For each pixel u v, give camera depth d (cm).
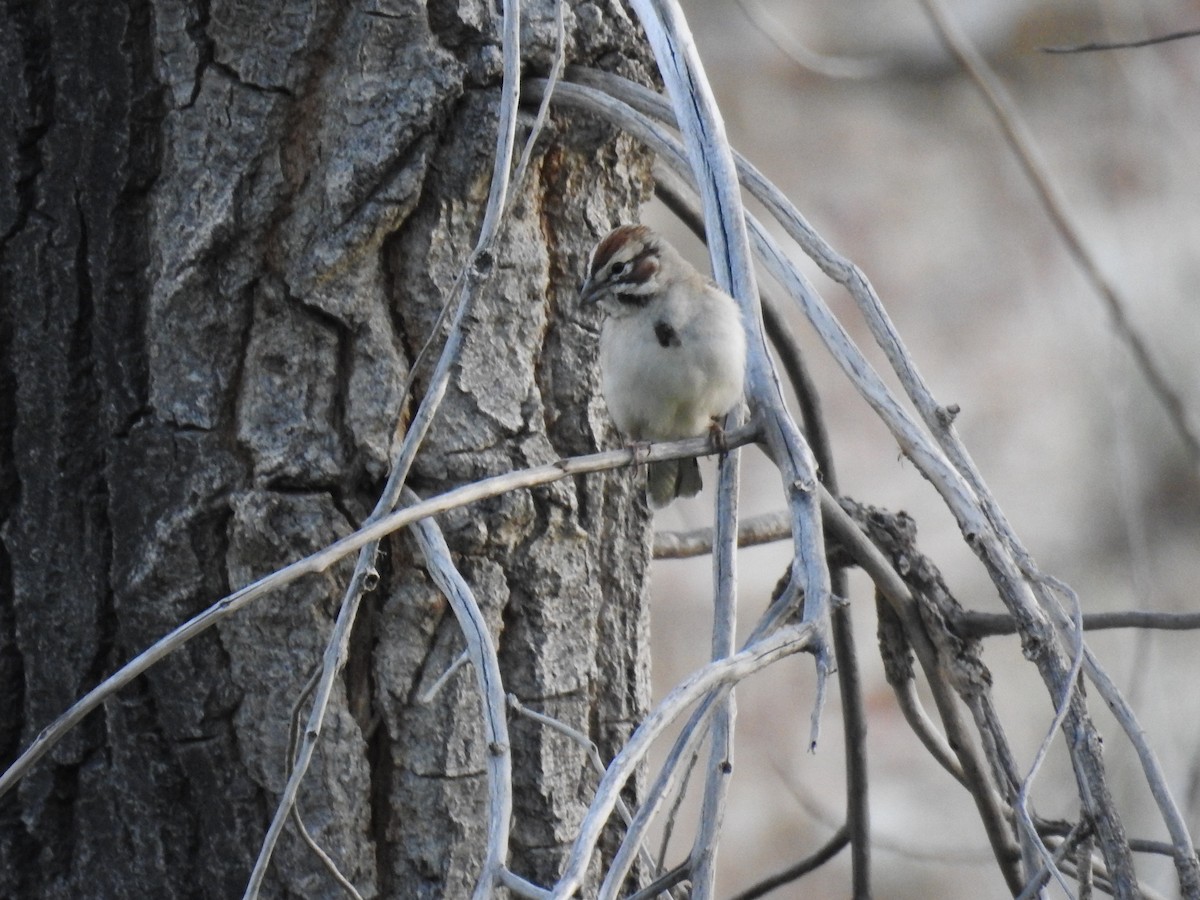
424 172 676
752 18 1188
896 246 2139
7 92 674
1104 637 1995
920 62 2248
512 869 708
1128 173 2195
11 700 688
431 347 683
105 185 670
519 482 564
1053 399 2084
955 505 597
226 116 662
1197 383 2069
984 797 782
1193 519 2061
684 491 895
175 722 671
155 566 663
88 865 685
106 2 668
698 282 840
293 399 668
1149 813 1533
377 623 681
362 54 667
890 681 818
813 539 540
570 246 740
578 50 721
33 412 681
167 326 664
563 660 716
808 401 887
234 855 674
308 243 666
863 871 869
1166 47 2225
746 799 1752
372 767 684
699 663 1803
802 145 2202
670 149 651
